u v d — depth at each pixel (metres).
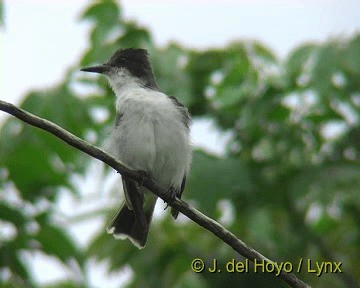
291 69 13.29
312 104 13.59
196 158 12.82
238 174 12.77
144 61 12.81
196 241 13.41
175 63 13.69
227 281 12.84
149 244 13.27
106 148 11.66
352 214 13.66
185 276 12.95
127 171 10.27
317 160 13.62
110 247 13.20
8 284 11.88
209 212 12.55
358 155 13.60
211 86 13.83
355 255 13.66
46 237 11.86
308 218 13.64
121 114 11.66
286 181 13.24
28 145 12.38
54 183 12.30
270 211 13.51
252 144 13.67
